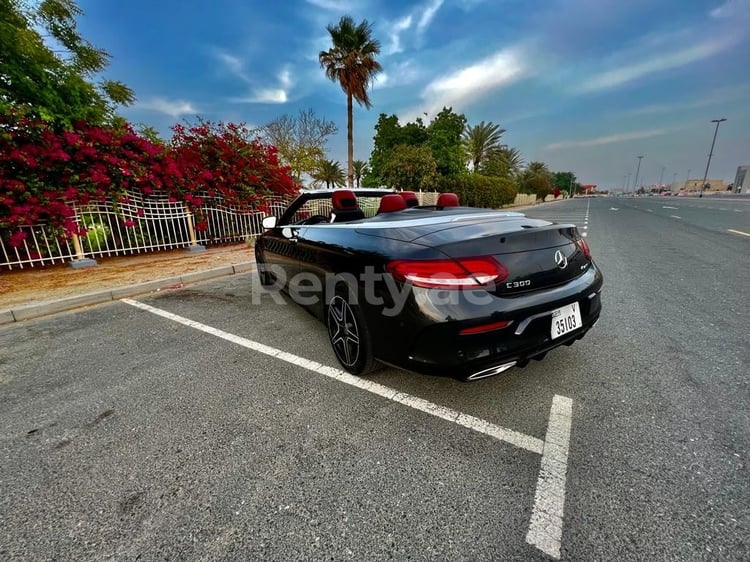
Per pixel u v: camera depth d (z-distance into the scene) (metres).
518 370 2.39
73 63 8.47
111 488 1.52
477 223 2.15
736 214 14.80
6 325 3.64
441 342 1.70
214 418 2.00
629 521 1.30
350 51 16.72
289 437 1.82
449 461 1.62
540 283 1.88
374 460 1.65
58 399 2.23
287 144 20.17
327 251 2.55
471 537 1.26
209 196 7.89
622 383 2.21
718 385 2.15
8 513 1.41
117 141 6.41
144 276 5.23
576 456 1.63
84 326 3.51
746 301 3.66
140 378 2.46
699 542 1.21
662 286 4.27
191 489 1.51
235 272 5.84
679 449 1.64
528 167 58.03
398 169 18.69
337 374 2.45
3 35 6.30
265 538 1.28
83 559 1.22
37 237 5.81
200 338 3.13
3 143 5.21
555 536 1.25
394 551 1.22
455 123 22.61
